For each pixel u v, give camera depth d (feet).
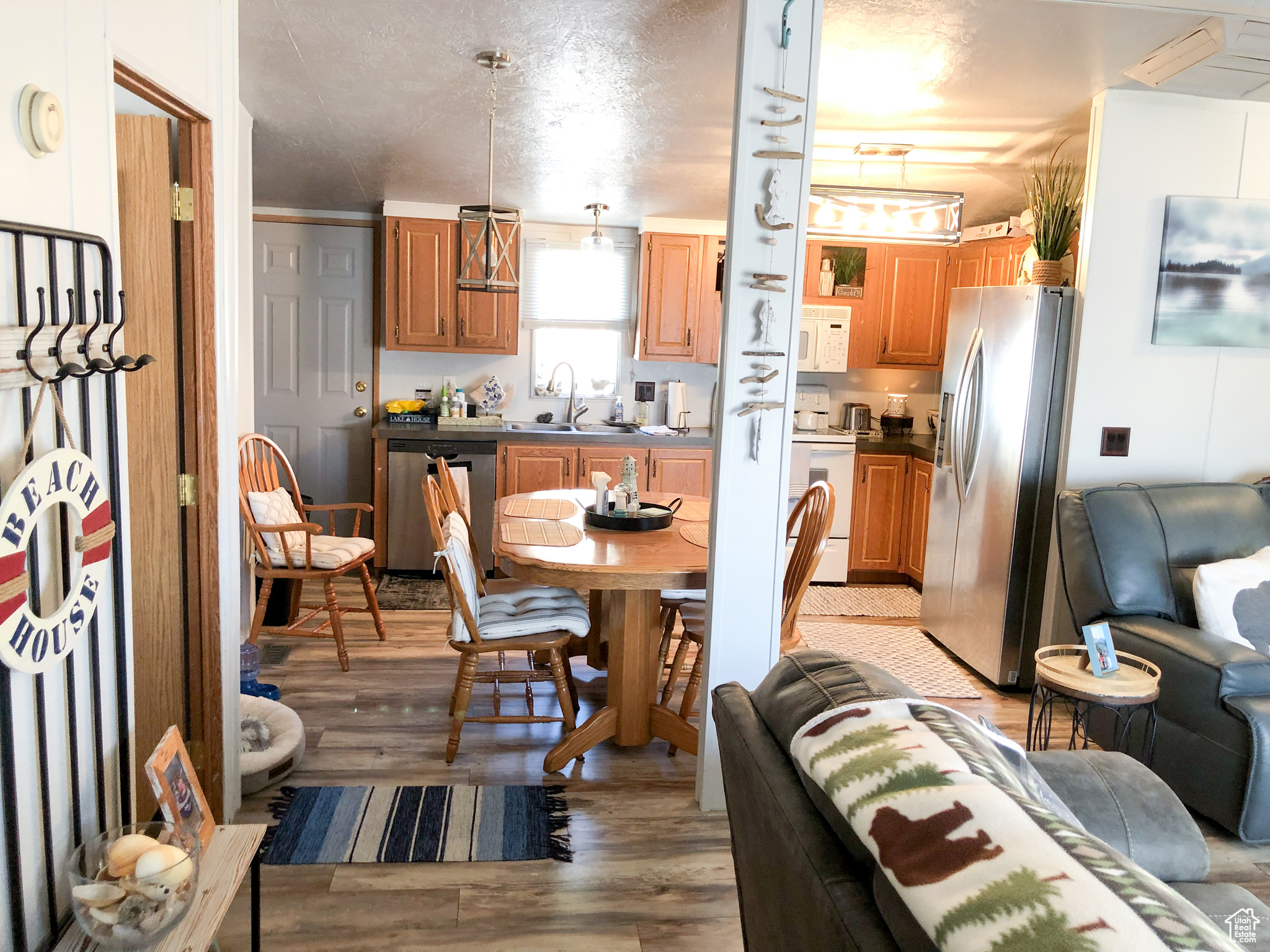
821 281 19.25
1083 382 12.50
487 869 8.21
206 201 7.84
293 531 12.86
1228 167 12.14
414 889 7.87
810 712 5.01
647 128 12.37
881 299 19.33
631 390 20.99
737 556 9.14
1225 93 10.68
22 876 4.60
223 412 8.34
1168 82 10.38
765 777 4.86
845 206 13.11
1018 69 10.27
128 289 7.76
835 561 19.07
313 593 17.07
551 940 7.22
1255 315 12.46
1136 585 10.75
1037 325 12.59
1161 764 9.92
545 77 10.36
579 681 13.05
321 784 9.69
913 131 12.65
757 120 8.57
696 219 19.33
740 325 8.87
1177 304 12.37
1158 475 12.83
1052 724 12.17
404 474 18.20
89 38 5.24
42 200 4.69
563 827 8.96
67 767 5.18
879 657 14.62
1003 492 13.29
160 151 7.68
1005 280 16.92
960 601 14.56
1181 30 9.01
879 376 20.88
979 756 3.97
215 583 8.26
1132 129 11.80
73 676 5.18
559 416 20.77
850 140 13.21
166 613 8.18
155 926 4.73
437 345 18.99
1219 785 9.15
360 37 9.26
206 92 7.66
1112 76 10.59
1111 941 2.65
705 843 8.78
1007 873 3.08
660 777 10.16
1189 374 12.67
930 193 13.12
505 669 13.10
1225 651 9.32
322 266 19.33
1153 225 12.18
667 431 20.10
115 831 5.06
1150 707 9.11
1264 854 8.98
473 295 18.85
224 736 8.60
